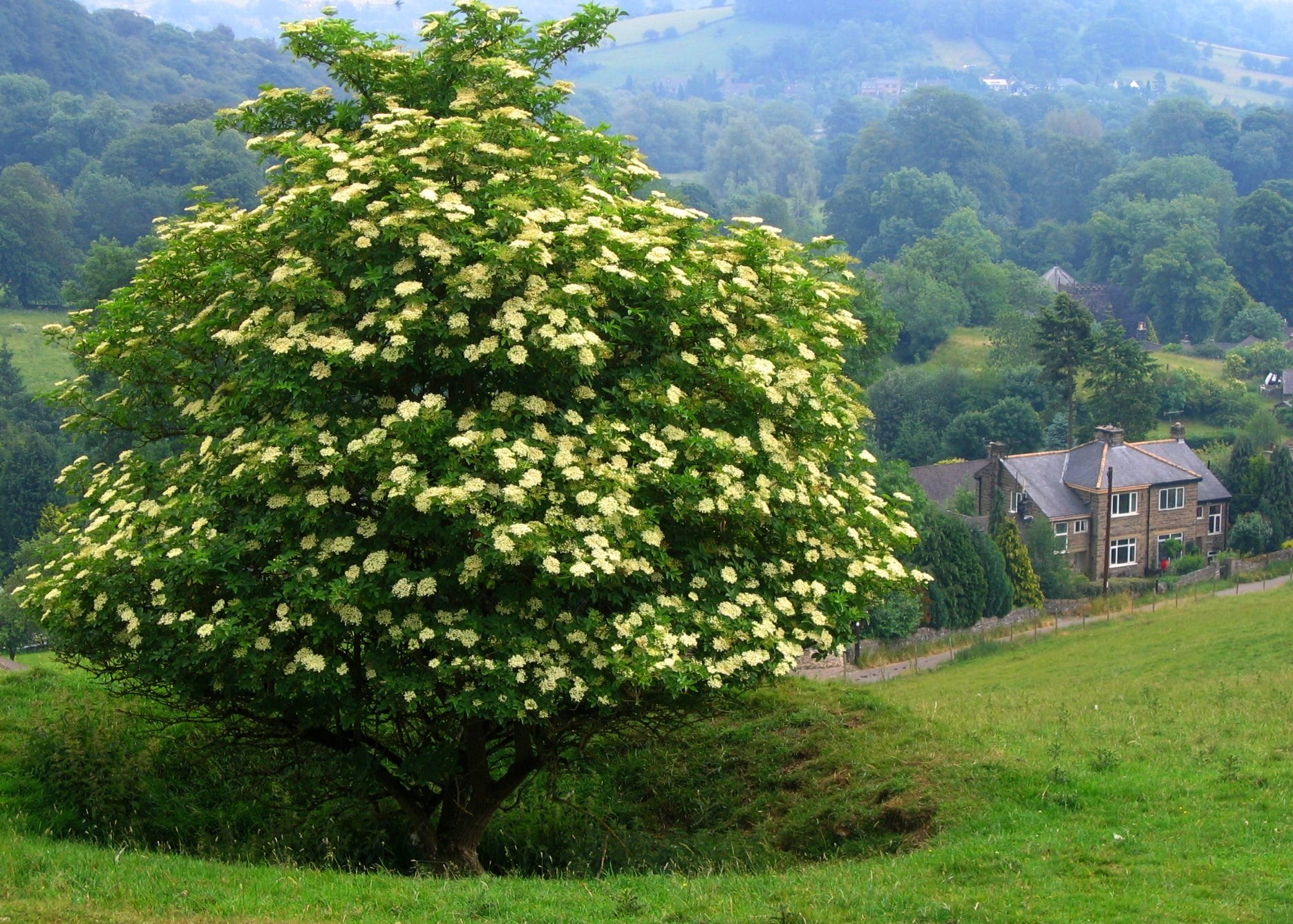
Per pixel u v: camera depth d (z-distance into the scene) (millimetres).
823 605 14945
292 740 16047
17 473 76250
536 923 11023
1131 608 56844
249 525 13031
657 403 13500
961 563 54594
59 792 15609
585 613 13805
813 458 15562
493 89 15109
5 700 19922
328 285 13102
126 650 13969
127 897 11109
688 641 13008
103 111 152625
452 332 12680
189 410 14688
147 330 15445
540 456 12523
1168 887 11812
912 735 18703
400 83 15430
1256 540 77062
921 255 137000
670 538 14133
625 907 11547
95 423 16625
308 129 16016
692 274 14289
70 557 14273
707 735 19922
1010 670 39938
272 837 15609
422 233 12742
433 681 12758
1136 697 24250
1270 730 18281
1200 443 100562
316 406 13523
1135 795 14938
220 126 16234
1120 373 91125
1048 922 11039
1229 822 13648
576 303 12656
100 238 120750
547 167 14625
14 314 114312
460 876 14039
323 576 12828
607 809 18016
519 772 15227
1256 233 145125
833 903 11672
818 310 16234
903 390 102562
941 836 14469
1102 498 75375
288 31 15219
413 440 12516
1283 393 113062
